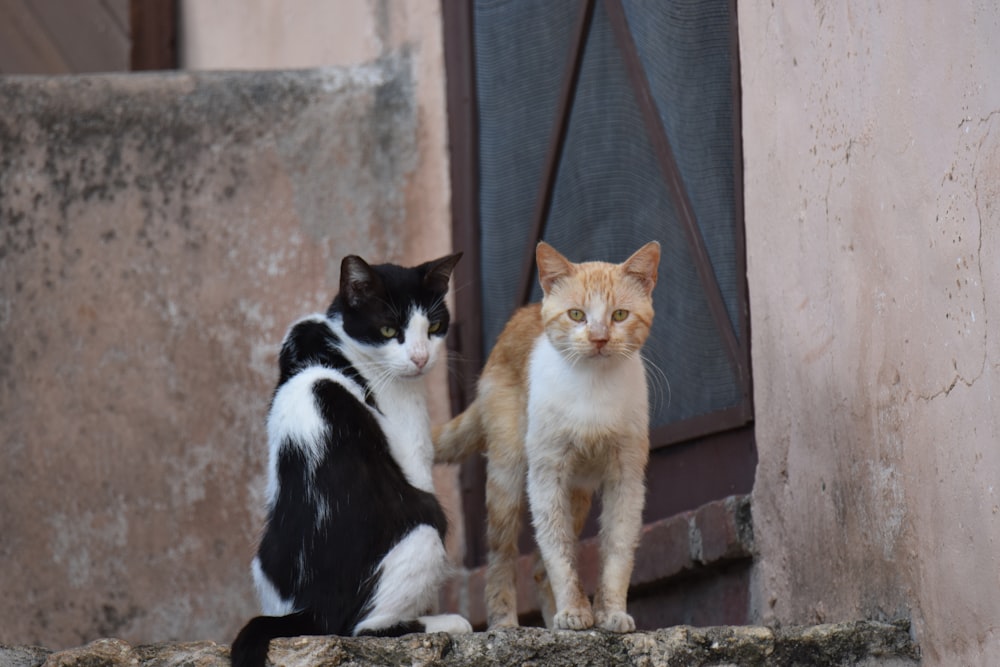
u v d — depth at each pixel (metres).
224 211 9.09
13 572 8.56
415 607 5.36
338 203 9.22
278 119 9.27
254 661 4.66
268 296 9.02
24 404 8.74
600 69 7.94
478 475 8.75
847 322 5.49
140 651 4.73
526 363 5.92
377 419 5.68
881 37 5.24
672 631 5.07
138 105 9.17
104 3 11.23
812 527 5.77
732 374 6.64
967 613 4.64
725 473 6.68
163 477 8.73
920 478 4.94
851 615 5.45
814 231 5.79
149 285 8.95
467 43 9.12
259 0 10.86
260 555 5.54
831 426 5.61
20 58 11.22
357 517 5.34
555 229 8.30
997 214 4.46
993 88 4.51
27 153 9.04
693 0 7.10
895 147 5.13
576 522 6.01
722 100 6.85
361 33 9.79
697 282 6.96
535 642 4.90
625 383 5.49
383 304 5.85
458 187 9.11
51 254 8.92
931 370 4.86
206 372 8.88
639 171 7.55
